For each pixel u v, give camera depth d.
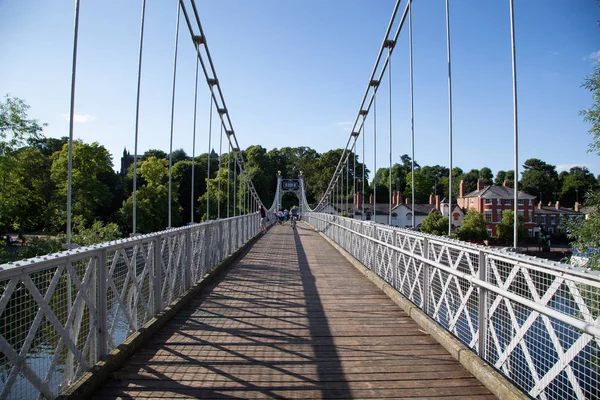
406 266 5.42
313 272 8.12
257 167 51.38
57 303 2.51
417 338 4.06
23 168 21.47
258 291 6.24
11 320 2.11
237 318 4.74
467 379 3.08
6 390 2.07
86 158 28.67
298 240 15.88
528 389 2.56
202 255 6.84
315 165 65.12
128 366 3.27
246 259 10.06
